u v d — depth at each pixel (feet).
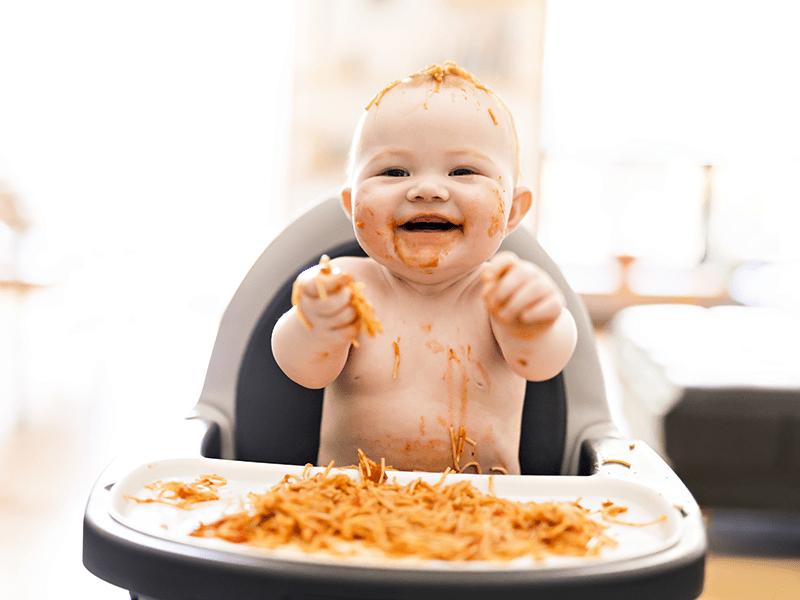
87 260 15.07
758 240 15.99
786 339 6.70
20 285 7.43
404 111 1.96
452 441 2.10
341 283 1.52
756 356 5.80
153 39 15.02
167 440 1.89
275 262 2.46
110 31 15.01
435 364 2.13
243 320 2.42
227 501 1.51
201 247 15.74
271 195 15.51
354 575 1.14
